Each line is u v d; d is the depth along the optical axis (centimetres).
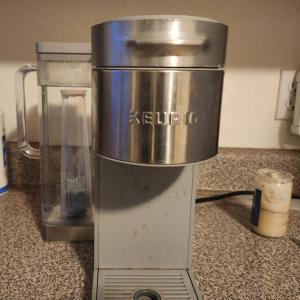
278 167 75
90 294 43
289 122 79
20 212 65
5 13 71
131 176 43
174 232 45
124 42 30
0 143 69
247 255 53
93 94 34
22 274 47
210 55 30
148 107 30
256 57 76
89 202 58
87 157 57
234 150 78
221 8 73
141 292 40
